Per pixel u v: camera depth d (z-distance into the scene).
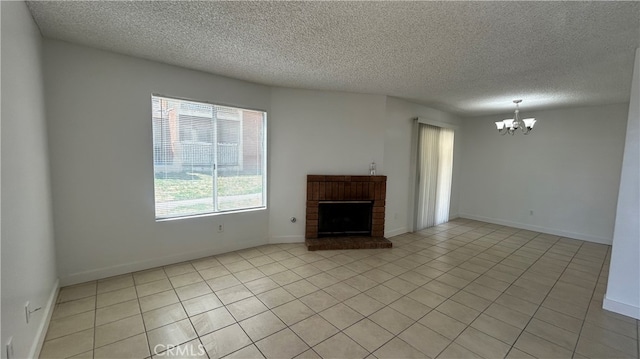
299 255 3.80
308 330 2.17
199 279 3.00
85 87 2.69
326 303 2.58
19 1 1.76
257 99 3.88
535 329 2.26
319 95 4.20
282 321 2.28
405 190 5.09
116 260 3.00
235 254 3.77
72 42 2.58
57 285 2.58
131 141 2.99
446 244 4.50
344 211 4.47
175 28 2.26
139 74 2.98
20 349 1.57
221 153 3.70
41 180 2.19
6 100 1.48
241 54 2.79
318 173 4.30
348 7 1.88
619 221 2.53
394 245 4.39
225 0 1.84
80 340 1.98
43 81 2.42
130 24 2.21
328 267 3.42
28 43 1.96
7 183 1.45
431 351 1.97
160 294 2.66
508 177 5.77
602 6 1.77
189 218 3.47
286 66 3.12
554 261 3.82
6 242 1.42
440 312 2.48
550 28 2.09
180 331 2.12
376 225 4.50
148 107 3.07
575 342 2.11
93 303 2.46
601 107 4.68
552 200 5.23
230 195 3.84
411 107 4.96
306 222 4.28
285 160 4.16
